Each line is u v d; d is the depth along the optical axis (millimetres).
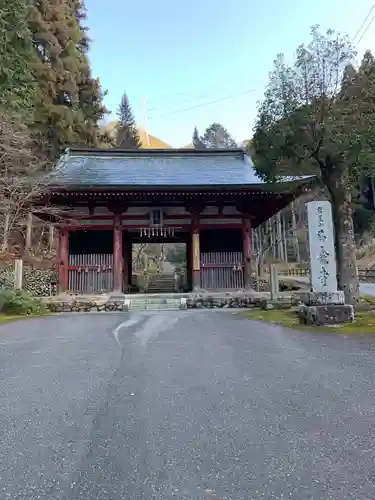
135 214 14828
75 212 14789
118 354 5664
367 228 33125
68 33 22797
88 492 2086
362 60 9266
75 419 3146
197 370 4637
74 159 18109
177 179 14844
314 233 8367
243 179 14859
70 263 14633
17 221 19234
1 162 15734
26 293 12797
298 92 9461
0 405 3512
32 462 2432
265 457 2451
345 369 4551
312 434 2779
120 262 14500
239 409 3299
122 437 2785
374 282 26844
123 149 18969
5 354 5781
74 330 8328
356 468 2295
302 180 11469
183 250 46844
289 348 5867
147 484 2158
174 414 3209
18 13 11367
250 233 14992
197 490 2088
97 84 25781
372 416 3104
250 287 14734
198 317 10602
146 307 13508
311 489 2078
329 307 7887
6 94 12883
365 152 8750
